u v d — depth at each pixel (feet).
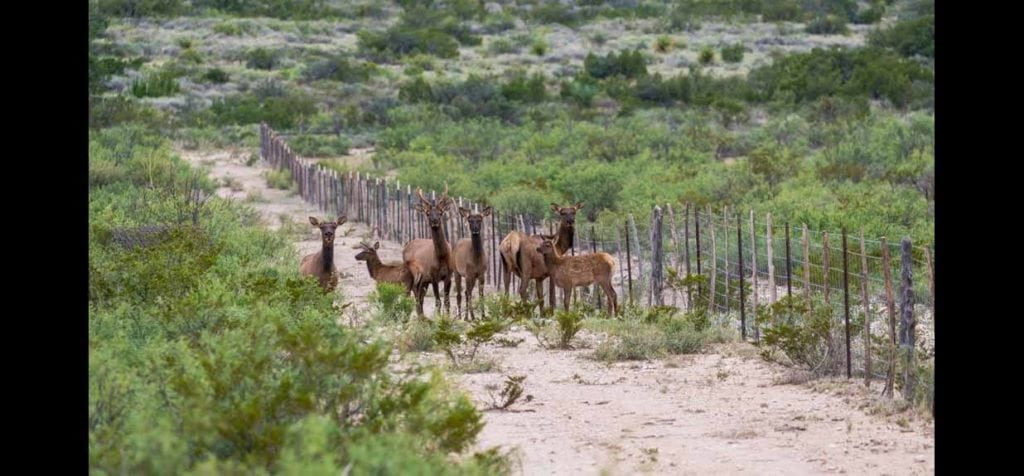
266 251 333.83
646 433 156.56
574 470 134.41
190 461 99.25
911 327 170.71
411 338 226.17
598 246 374.02
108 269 195.83
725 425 160.45
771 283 239.30
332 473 82.84
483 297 276.62
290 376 110.93
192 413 100.99
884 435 152.15
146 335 157.38
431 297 338.95
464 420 112.88
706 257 315.17
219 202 414.62
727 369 204.95
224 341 119.44
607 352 219.41
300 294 204.74
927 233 341.62
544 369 208.64
